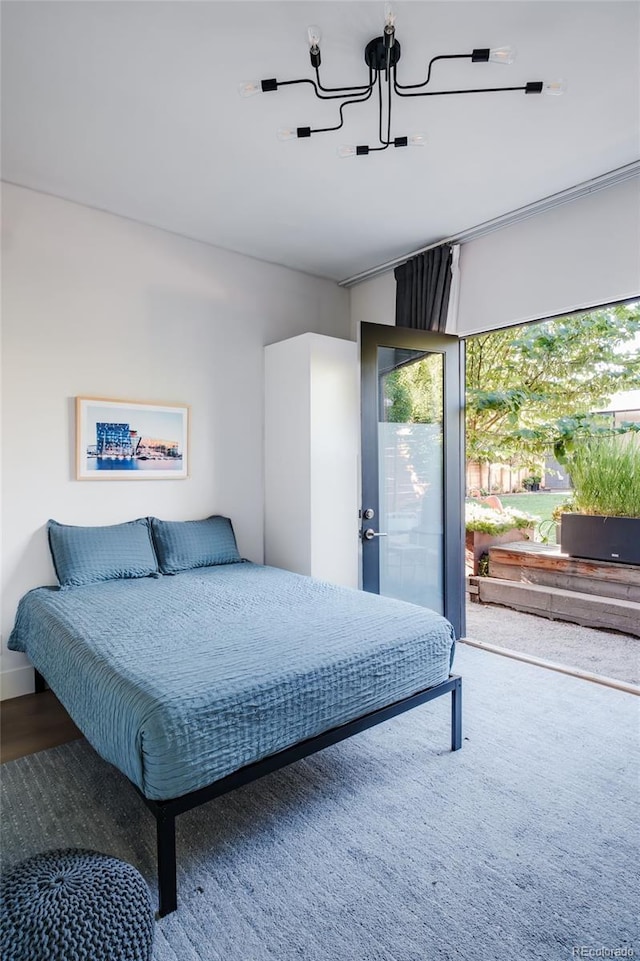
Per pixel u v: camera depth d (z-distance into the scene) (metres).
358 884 1.56
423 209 3.16
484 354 5.51
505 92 2.14
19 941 1.10
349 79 2.10
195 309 3.59
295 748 1.78
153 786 1.47
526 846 1.71
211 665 1.79
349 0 1.72
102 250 3.18
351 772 2.13
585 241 2.92
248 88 1.97
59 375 3.02
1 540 2.83
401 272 3.87
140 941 1.21
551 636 3.85
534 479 5.59
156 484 3.42
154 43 1.90
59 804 1.93
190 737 1.52
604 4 1.74
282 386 3.78
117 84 2.10
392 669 2.06
